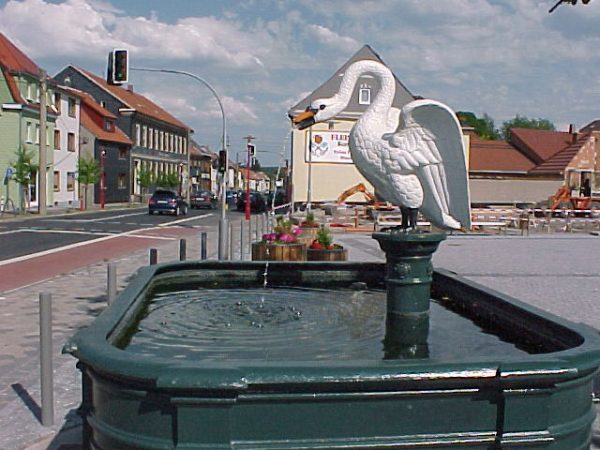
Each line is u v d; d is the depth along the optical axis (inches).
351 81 191.3
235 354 152.9
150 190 2861.7
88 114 2456.9
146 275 233.8
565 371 103.0
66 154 2167.8
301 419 100.8
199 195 2470.5
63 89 2097.7
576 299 478.3
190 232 1120.8
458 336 175.8
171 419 99.4
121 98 2753.4
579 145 2015.3
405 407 102.9
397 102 1819.6
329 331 180.1
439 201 180.2
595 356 110.2
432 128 175.5
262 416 100.3
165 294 243.3
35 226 1195.3
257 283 272.8
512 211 1269.7
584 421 110.5
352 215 1331.2
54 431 212.5
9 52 1891.0
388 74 189.0
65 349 116.6
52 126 2047.2
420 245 175.6
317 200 1707.7
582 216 1429.6
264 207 2166.6
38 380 266.7
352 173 1710.1
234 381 95.8
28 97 1900.8
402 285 179.2
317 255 508.7
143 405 100.8
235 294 246.2
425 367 102.3
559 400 106.5
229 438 98.8
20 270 610.5
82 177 2167.8
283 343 164.7
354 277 275.3
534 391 103.9
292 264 272.5
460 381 102.1
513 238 1092.5
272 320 194.1
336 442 101.3
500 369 102.7
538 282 564.7
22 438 206.7
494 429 105.0
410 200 181.3
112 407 105.2
